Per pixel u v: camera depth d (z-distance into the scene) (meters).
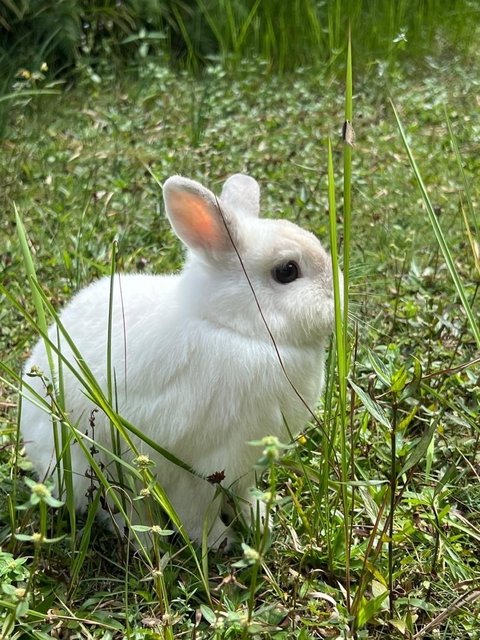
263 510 0.63
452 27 1.59
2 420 0.71
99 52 1.42
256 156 1.10
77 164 1.10
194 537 0.61
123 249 0.90
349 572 0.54
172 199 0.57
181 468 0.59
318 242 0.60
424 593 0.54
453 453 0.65
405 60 1.51
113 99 1.27
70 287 0.83
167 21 1.50
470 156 1.16
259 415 0.57
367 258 0.89
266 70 1.39
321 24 1.52
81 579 0.56
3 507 0.61
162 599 0.51
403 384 0.52
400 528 0.58
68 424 0.51
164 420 0.57
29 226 0.96
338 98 1.29
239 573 0.57
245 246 0.57
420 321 0.79
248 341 0.56
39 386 0.62
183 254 0.90
